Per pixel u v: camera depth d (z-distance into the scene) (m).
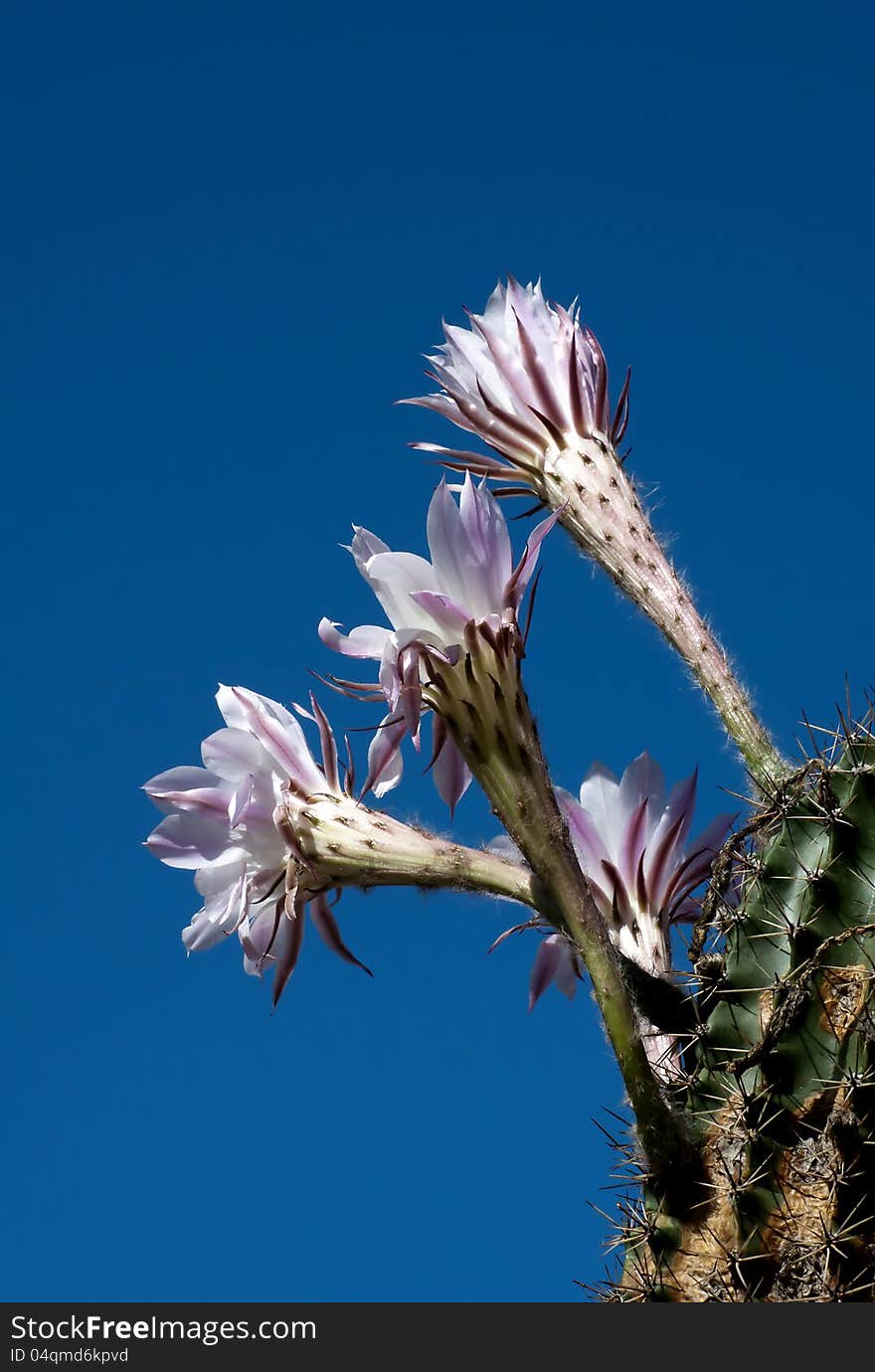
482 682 1.29
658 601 1.37
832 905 1.28
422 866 1.32
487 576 1.30
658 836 1.37
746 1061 1.27
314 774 1.34
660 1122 1.27
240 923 1.33
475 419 1.42
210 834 1.34
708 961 1.30
